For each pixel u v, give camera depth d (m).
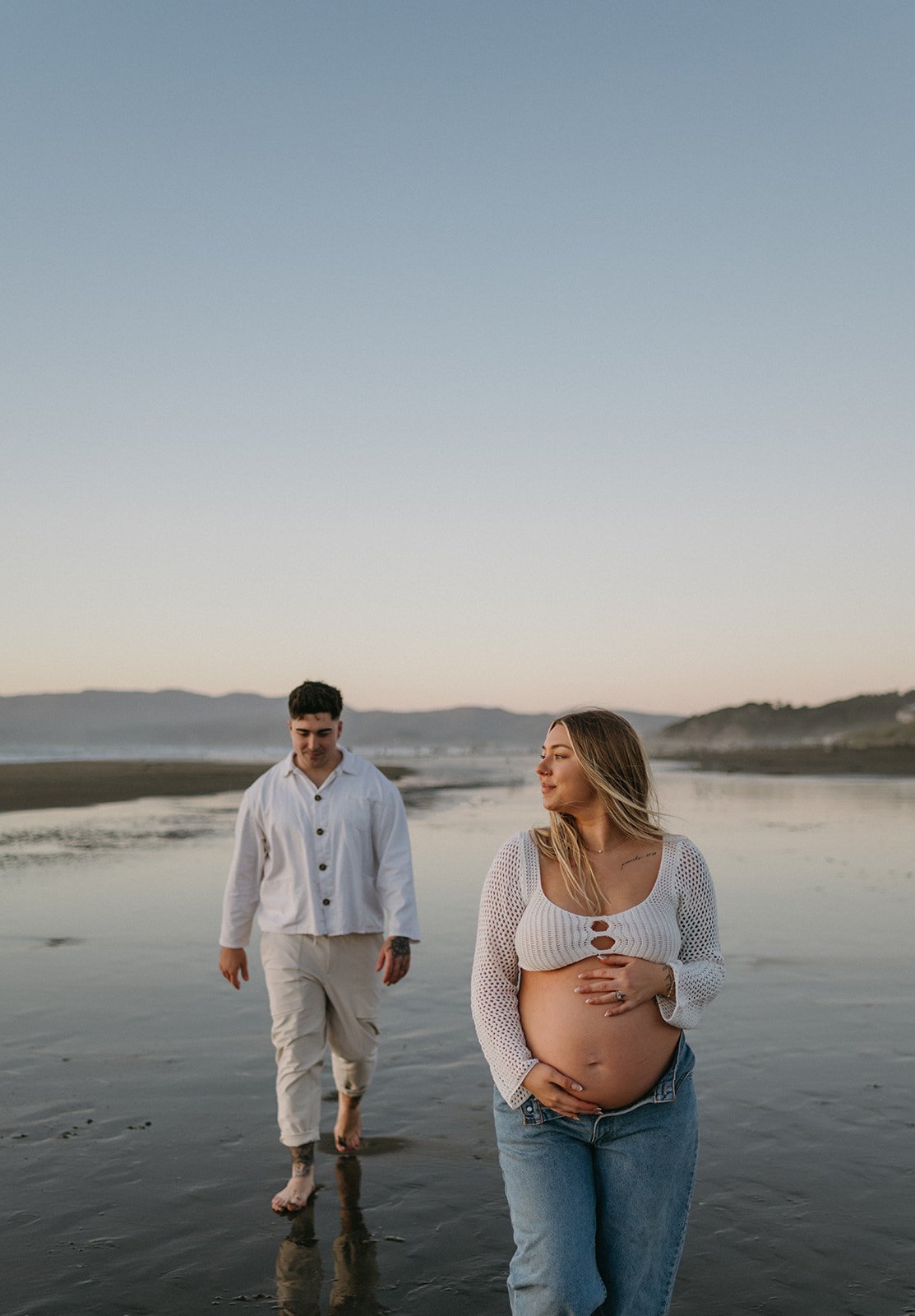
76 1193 4.12
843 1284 3.44
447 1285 3.46
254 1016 6.52
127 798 26.83
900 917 9.62
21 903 10.26
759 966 7.82
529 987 2.78
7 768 42.72
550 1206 2.54
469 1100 5.20
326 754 4.54
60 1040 6.04
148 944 8.44
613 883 2.74
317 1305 3.33
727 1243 3.71
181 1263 3.59
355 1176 4.33
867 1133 4.71
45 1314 3.25
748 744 131.88
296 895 4.43
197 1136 4.70
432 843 15.56
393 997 7.02
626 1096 2.60
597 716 2.83
